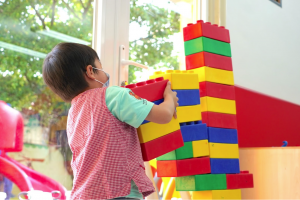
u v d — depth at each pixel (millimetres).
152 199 1272
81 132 923
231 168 1327
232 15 2045
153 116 912
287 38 2529
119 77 1462
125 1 1539
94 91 948
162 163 1204
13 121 1205
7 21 1232
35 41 1297
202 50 1341
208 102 1319
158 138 1050
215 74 1363
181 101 1206
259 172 1545
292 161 1424
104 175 858
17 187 1181
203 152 1245
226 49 1422
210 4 1955
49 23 1339
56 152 1303
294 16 2648
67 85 967
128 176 875
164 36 1715
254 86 2152
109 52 1448
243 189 1594
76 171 906
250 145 2035
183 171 1178
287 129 2316
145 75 1595
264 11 2324
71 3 1400
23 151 1215
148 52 1626
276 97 2322
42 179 1247
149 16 1654
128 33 1537
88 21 1438
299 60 2631
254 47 2195
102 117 896
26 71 1263
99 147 883
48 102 1306
